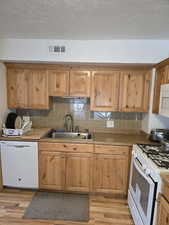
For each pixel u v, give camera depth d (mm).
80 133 2643
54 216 1853
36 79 2381
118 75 2324
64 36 1965
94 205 2055
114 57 2074
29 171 2250
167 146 1853
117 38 1996
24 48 2104
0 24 1654
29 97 2424
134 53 2055
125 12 1371
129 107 2373
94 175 2199
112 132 2750
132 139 2271
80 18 1501
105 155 2148
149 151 1727
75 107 2758
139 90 2332
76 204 2064
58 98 2752
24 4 1281
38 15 1460
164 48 2025
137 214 1647
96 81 2354
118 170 2156
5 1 1238
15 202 2076
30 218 1814
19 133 2230
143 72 2291
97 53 2082
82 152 2172
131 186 1957
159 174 1279
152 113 2297
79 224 1754
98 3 1243
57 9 1353
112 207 2025
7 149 2211
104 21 1547
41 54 2111
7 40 2090
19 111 2797
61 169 2221
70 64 2275
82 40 2070
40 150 2203
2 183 2309
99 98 2389
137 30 1744
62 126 2812
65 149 2180
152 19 1484
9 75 2381
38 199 2146
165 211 1170
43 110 2797
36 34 1925
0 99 2252
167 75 1815
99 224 1757
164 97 1826
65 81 2371
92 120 2766
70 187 2248
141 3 1228
